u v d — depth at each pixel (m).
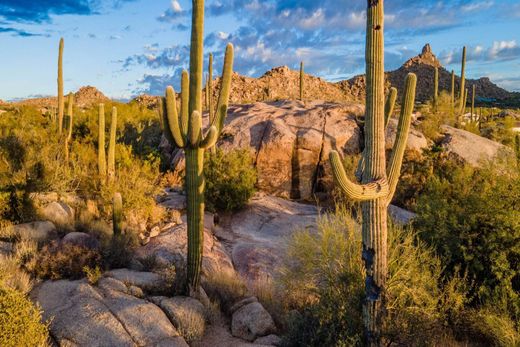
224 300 7.91
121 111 23.17
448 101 24.86
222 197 13.43
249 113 19.28
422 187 15.35
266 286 8.56
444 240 7.70
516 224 7.01
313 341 5.93
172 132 7.29
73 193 12.57
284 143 16.33
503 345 6.15
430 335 6.04
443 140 17.47
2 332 5.12
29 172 11.53
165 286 7.64
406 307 6.14
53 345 5.79
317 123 17.48
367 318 5.70
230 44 7.57
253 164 16.38
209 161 13.91
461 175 9.79
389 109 7.33
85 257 7.98
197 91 7.31
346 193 5.28
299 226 12.62
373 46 5.44
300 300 7.69
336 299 6.35
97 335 5.91
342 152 16.70
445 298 6.99
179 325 6.70
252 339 6.86
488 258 7.25
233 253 10.78
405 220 11.83
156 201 13.81
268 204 14.59
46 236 9.34
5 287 5.71
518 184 7.61
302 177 16.31
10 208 10.19
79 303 6.58
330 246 7.37
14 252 8.23
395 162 5.84
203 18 7.25
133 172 12.81
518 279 7.12
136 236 10.36
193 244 7.55
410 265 6.48
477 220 7.55
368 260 5.68
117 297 6.90
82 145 16.09
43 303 6.64
